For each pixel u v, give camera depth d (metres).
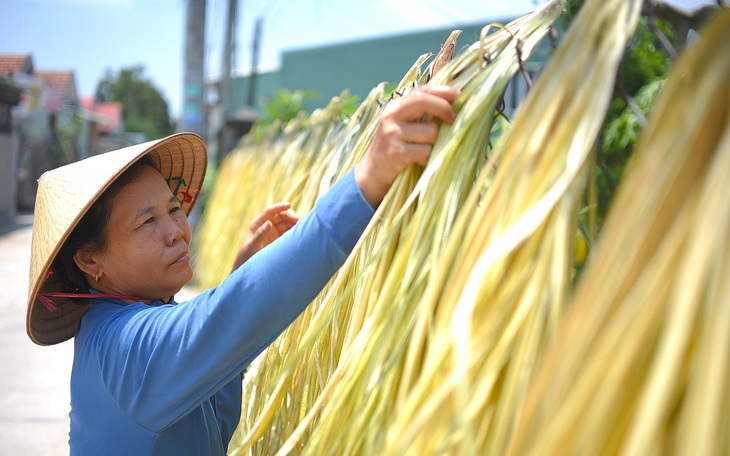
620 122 2.99
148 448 1.20
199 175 1.73
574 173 0.70
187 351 1.07
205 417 1.34
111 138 32.56
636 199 0.60
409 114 0.98
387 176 0.99
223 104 14.19
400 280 0.94
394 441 0.73
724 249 0.54
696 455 0.52
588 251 0.92
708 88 0.58
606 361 0.57
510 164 0.77
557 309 0.68
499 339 0.72
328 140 2.91
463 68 1.05
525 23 1.01
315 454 0.93
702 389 0.53
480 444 0.71
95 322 1.30
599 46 0.75
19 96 15.86
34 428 3.74
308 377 1.31
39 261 1.31
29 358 5.05
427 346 0.85
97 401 1.22
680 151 0.59
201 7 8.53
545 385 0.62
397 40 14.43
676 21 1.59
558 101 0.75
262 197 4.20
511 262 0.74
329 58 15.75
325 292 1.38
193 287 7.23
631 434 0.55
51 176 1.40
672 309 0.55
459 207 0.92
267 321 1.02
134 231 1.33
